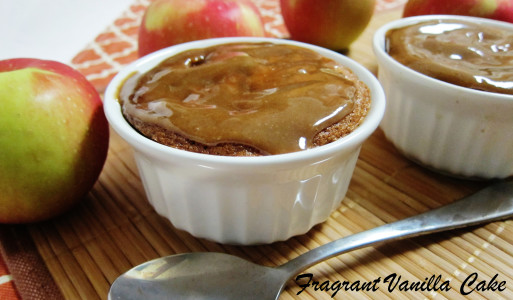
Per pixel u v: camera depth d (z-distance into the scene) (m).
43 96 0.19
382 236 0.19
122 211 0.21
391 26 0.25
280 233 0.19
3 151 0.18
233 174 0.17
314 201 0.19
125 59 0.34
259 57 0.21
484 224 0.21
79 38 0.37
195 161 0.17
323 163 0.18
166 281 0.18
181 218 0.19
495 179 0.22
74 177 0.20
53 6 0.41
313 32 0.32
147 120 0.18
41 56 0.34
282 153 0.17
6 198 0.19
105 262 0.19
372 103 0.20
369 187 0.23
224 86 0.20
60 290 0.18
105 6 0.42
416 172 0.24
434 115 0.22
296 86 0.19
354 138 0.18
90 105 0.20
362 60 0.32
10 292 0.18
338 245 0.19
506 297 0.18
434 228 0.19
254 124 0.18
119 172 0.23
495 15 0.27
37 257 0.19
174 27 0.25
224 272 0.18
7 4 0.40
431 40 0.24
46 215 0.20
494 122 0.21
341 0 0.30
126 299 0.17
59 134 0.19
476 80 0.21
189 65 0.22
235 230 0.19
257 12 0.28
